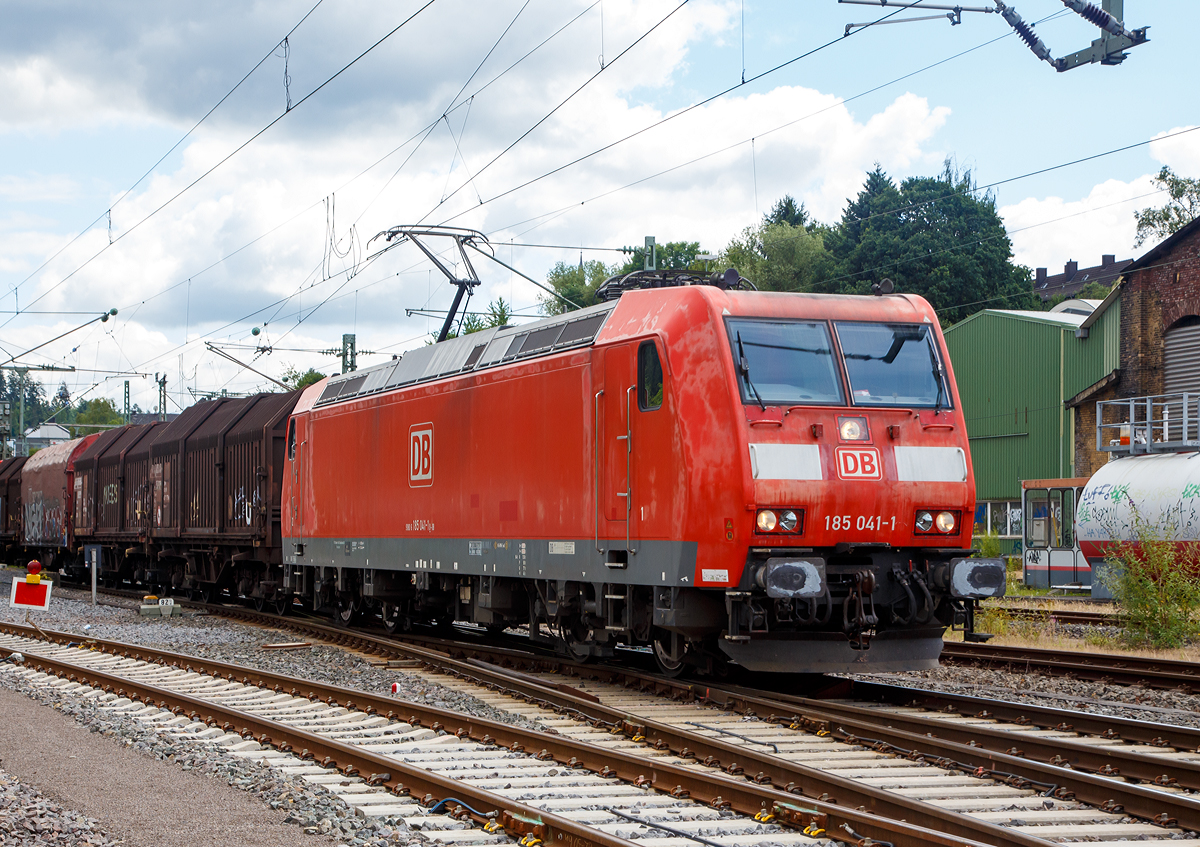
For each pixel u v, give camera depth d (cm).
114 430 3419
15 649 1673
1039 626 1858
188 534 2639
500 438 1444
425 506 1628
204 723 1026
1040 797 738
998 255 5797
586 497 1267
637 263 6569
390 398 1750
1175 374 3212
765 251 5897
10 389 14625
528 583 1442
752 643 1110
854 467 1108
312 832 646
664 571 1136
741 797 710
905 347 1180
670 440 1134
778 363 1120
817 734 953
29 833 611
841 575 1117
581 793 757
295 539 2094
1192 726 1018
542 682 1227
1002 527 3894
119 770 804
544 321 1422
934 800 731
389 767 791
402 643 1620
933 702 1102
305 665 1488
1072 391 3609
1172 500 2377
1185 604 1720
